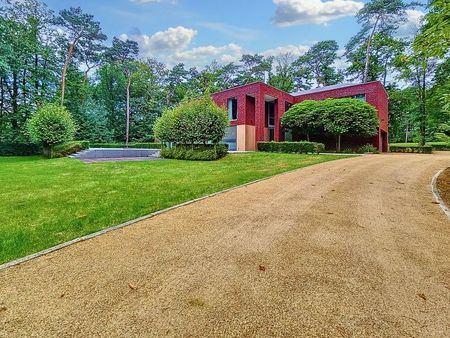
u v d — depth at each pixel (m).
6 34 20.36
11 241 3.04
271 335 1.59
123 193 5.56
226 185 6.36
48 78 23.81
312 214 4.05
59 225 3.60
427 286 2.12
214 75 40.03
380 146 20.11
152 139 34.00
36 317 1.76
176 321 1.72
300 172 8.22
